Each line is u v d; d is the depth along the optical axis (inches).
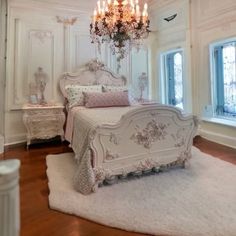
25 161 127.2
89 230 67.0
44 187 95.0
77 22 178.1
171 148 106.4
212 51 163.8
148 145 99.9
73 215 74.3
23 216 73.8
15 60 158.4
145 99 193.8
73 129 132.5
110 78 188.2
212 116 166.2
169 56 207.6
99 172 89.4
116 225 68.6
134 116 93.7
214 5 154.1
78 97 156.5
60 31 173.0
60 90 173.8
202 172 106.3
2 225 32.1
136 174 101.7
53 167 115.5
